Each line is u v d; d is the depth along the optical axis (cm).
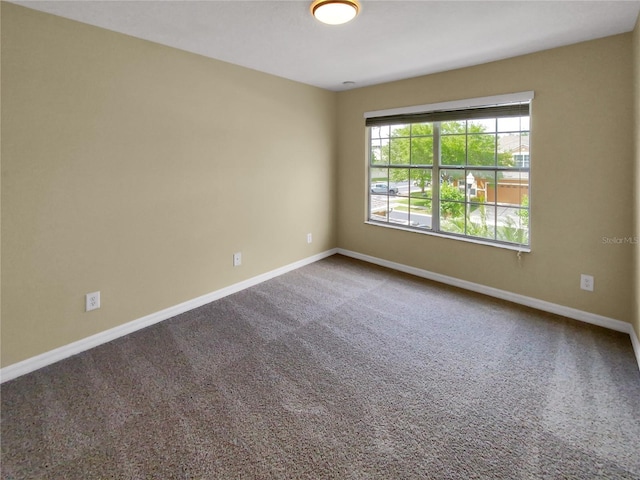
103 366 235
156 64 278
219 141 332
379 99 419
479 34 258
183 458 161
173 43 278
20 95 214
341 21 220
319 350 255
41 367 234
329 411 192
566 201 295
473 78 337
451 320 300
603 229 279
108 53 250
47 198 230
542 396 203
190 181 312
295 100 405
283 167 403
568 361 238
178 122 298
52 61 225
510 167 335
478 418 186
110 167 259
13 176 215
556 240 304
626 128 260
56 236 236
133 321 283
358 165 456
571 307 303
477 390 209
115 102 257
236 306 330
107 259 263
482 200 359
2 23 204
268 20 233
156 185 288
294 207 424
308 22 236
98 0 205
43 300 234
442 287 377
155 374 226
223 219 345
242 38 266
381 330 284
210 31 253
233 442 171
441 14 224
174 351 254
